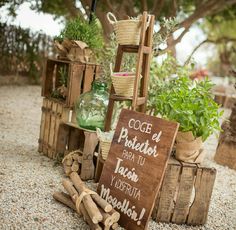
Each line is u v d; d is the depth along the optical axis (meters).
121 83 2.63
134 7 7.92
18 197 2.41
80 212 2.21
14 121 4.93
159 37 3.31
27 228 2.05
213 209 2.69
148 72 2.72
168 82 3.75
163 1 6.95
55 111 3.30
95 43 3.32
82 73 3.19
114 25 2.70
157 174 2.10
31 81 9.59
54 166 3.13
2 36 8.71
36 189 2.59
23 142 3.91
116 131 2.46
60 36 3.36
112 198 2.30
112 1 7.25
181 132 2.37
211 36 12.99
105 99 3.03
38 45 9.56
